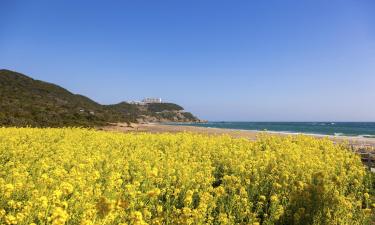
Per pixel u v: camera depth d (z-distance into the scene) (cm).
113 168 1257
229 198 1009
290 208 981
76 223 733
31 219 709
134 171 1338
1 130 2538
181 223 768
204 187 1105
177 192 988
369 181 1480
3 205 793
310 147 2003
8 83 8762
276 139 2234
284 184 1105
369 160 1895
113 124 5962
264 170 1295
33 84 9700
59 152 1614
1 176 1089
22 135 2228
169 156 1553
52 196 767
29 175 1123
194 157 1586
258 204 1005
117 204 739
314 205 941
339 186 1191
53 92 9662
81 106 8062
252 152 1822
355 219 969
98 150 1720
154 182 1119
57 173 985
